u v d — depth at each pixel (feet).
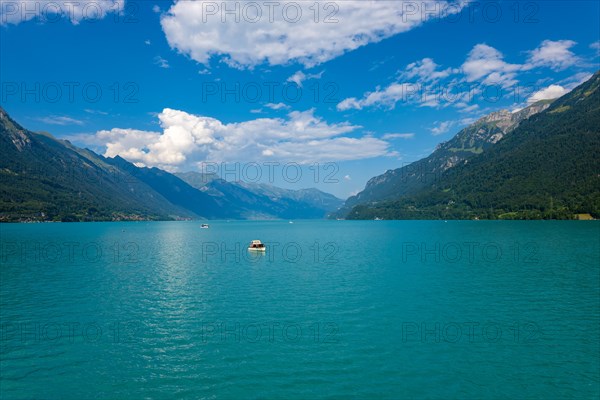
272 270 230.48
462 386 82.07
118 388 81.66
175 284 186.50
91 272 224.53
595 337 109.70
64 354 98.99
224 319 127.65
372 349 101.35
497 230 587.27
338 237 544.62
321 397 77.77
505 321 124.36
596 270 219.00
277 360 94.84
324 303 147.84
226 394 79.15
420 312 134.82
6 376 87.04
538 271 217.77
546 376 86.33
